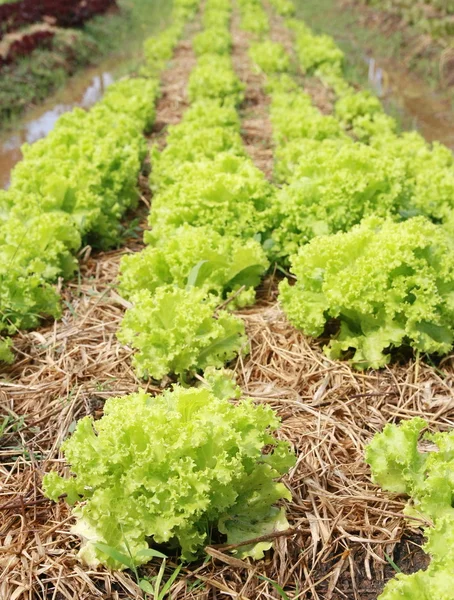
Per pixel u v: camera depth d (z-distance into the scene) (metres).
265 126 2.52
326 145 1.78
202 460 0.77
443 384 1.10
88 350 1.20
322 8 5.52
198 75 2.77
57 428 1.02
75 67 3.76
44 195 1.53
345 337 1.15
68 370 1.15
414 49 3.79
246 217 1.38
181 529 0.76
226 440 0.76
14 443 1.00
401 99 3.15
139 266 1.23
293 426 1.01
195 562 0.80
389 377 1.12
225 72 2.81
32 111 3.04
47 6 4.12
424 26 3.93
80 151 1.68
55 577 0.79
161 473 0.75
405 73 3.59
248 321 1.27
